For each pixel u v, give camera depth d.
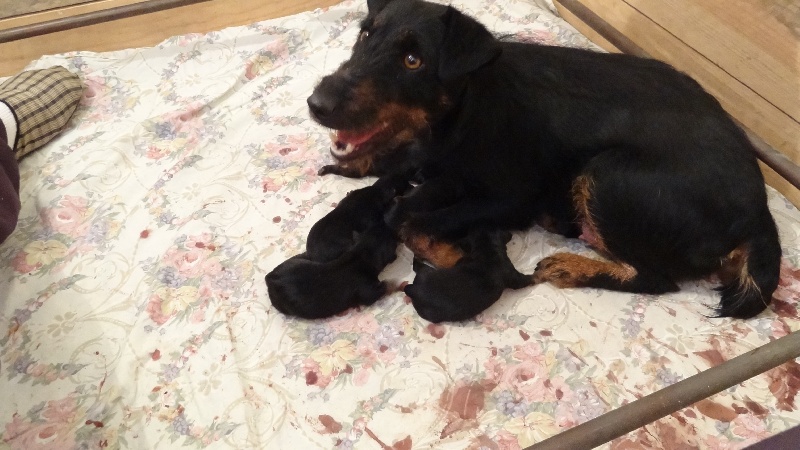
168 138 0.90
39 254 0.77
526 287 0.75
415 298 0.70
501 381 0.68
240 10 1.07
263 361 0.70
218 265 0.77
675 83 0.73
